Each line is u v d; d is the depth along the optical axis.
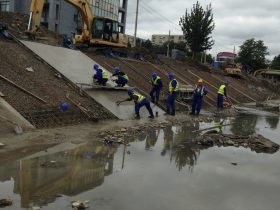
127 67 22.50
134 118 14.91
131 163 8.49
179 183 7.35
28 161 7.89
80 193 6.39
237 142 11.82
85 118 13.00
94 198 6.21
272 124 17.70
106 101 15.38
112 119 14.04
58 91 14.25
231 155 10.17
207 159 9.51
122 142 10.56
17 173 7.11
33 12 20.17
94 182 6.98
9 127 10.04
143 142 10.89
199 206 6.24
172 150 10.21
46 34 25.12
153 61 30.02
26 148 8.87
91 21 24.06
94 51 24.33
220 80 34.44
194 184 7.37
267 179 8.13
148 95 18.89
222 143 11.59
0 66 13.86
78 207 5.70
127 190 6.71
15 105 11.55
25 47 17.06
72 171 7.51
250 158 9.98
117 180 7.21
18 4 54.31
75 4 23.17
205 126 15.06
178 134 12.66
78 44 24.14
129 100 15.18
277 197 7.01
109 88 16.80
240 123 17.06
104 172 7.64
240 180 7.90
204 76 32.50
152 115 15.53
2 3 55.28
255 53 71.06
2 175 6.95
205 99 24.28
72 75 16.41
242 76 44.72
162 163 8.75
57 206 5.77
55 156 8.45
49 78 15.13
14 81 13.21
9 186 6.45
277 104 31.22
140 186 6.97
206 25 41.62
